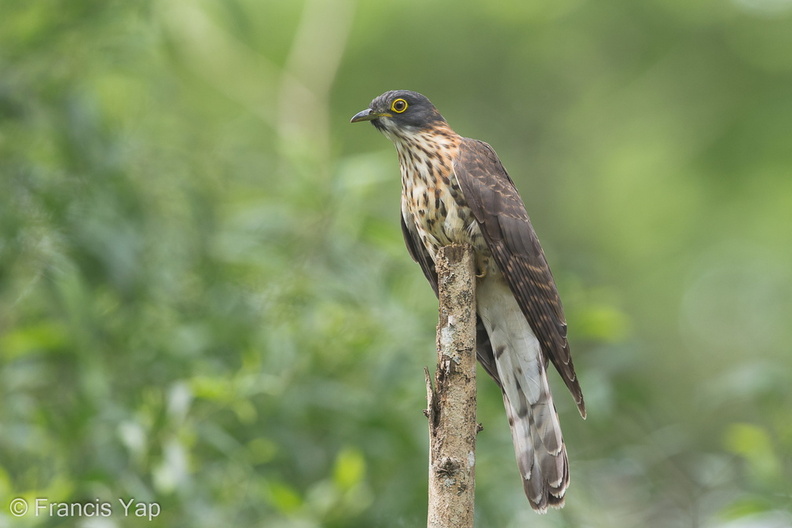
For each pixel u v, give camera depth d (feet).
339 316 35.47
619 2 64.34
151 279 35.24
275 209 36.78
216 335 34.60
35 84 35.50
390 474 35.29
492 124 64.85
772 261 63.57
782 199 62.80
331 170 36.60
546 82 64.90
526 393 30.89
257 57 53.16
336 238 36.58
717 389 38.17
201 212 36.14
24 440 31.78
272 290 35.29
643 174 64.18
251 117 50.80
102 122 35.83
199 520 31.12
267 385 32.24
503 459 35.42
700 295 63.72
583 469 38.60
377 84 61.46
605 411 37.24
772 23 63.72
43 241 34.22
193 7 43.73
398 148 33.91
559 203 64.85
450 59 62.49
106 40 36.58
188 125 41.78
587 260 43.60
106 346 34.47
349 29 53.78
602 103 65.31
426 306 36.94
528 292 31.76
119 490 30.55
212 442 31.48
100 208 34.24
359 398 34.47
